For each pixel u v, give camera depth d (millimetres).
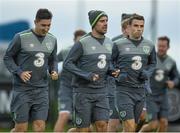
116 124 35312
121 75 32062
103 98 31203
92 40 31062
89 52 30984
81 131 31297
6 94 47625
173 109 46531
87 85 31016
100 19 30859
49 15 29922
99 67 31078
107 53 31188
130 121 32125
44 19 29859
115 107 33656
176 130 46531
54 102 46688
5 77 47688
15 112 30312
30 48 30219
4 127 47500
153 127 39969
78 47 30922
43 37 30406
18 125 30344
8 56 30203
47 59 30578
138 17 32000
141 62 32312
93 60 31031
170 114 46562
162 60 40312
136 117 32719
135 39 32344
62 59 39375
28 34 30234
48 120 46594
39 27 29984
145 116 37656
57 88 46656
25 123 30312
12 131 31203
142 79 32250
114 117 35250
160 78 40125
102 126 31188
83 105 31047
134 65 32219
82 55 31016
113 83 35031
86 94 31047
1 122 47531
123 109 32156
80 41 30969
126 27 33406
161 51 40250
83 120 31125
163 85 40188
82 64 31078
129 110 32125
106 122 31219
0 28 50188
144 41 32469
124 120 32219
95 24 30953
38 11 29984
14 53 30266
